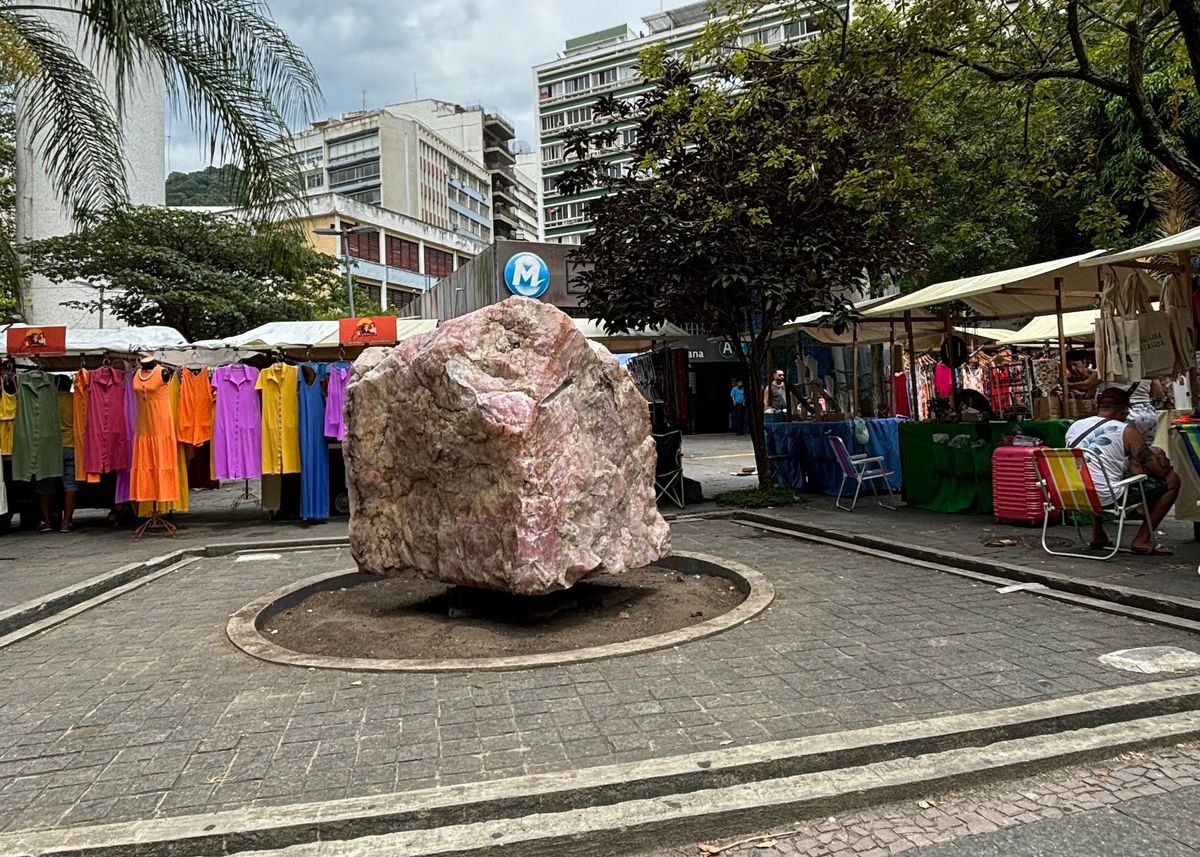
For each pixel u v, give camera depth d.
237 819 2.77
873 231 9.21
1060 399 9.27
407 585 6.66
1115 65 8.46
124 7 6.71
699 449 21.42
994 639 4.55
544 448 4.80
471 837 2.70
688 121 9.63
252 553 8.45
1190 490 6.55
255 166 8.01
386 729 3.55
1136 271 7.49
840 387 17.41
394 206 65.81
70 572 7.30
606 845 2.70
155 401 9.05
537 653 4.59
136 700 4.04
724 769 3.02
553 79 76.38
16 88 8.44
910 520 8.75
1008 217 16.23
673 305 10.16
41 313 23.28
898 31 7.83
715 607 5.60
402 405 5.23
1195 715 3.53
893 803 2.95
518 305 5.10
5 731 3.70
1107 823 2.75
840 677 4.01
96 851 2.64
